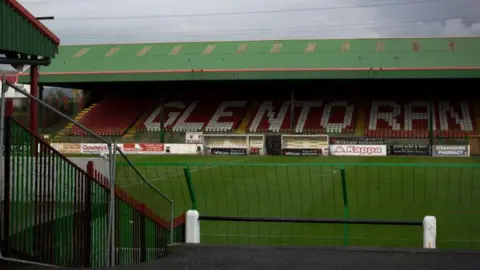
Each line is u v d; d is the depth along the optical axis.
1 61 11.91
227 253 10.26
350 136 51.34
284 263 9.36
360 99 59.94
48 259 8.19
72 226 8.70
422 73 48.22
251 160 42.25
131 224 10.66
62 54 59.03
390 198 18.03
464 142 48.34
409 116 54.97
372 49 55.91
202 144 50.31
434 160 41.09
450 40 56.84
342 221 11.01
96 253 9.37
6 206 7.51
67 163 8.62
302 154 48.06
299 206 18.16
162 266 9.09
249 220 11.41
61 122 60.56
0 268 7.33
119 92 65.00
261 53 56.75
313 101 60.53
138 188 15.84
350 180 23.81
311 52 56.03
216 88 63.38
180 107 61.91
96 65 55.69
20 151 7.94
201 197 19.62
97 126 58.44
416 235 14.76
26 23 10.48
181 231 12.45
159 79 52.00
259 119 57.78
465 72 47.62
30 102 18.30
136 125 58.59
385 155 46.88
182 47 60.62
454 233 14.30
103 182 9.93
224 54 57.41
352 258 9.76
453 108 55.66
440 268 8.89
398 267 8.96
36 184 8.00
